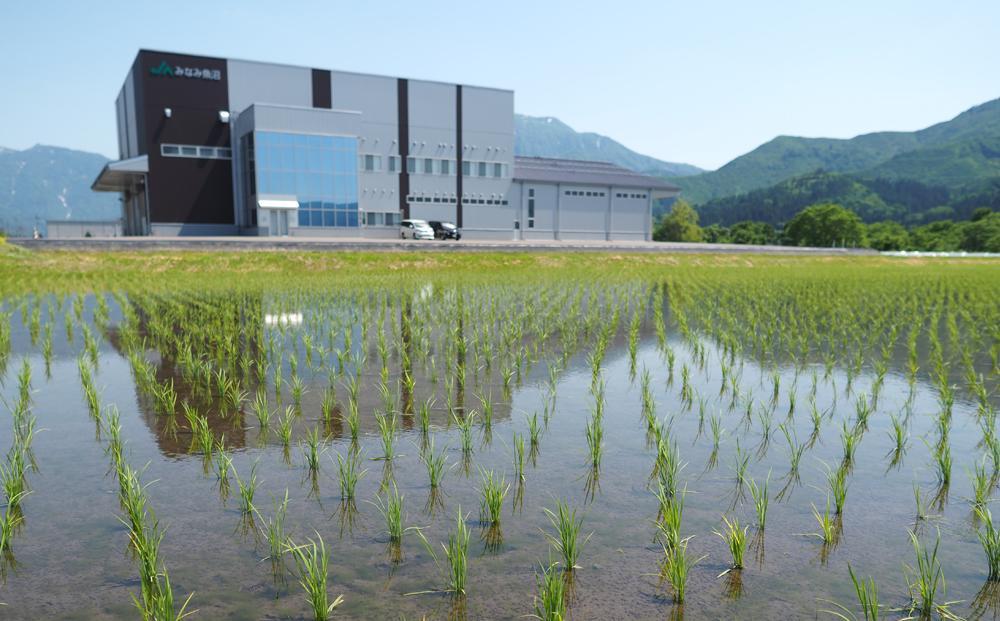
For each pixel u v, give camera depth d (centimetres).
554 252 4156
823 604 344
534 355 1088
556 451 600
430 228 5234
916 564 391
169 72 4769
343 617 328
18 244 2939
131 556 399
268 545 411
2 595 352
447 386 864
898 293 2162
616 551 404
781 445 623
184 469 546
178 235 4925
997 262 5681
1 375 920
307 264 3212
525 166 7225
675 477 535
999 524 446
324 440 625
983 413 739
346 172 4988
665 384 884
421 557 395
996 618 330
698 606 341
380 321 1244
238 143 5025
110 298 1916
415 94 5734
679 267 3894
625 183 7462
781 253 5106
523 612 333
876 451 605
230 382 870
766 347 1130
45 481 521
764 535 429
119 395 805
